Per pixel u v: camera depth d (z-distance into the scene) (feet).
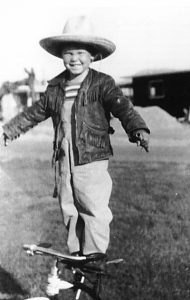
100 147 9.44
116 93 9.29
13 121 10.57
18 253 15.97
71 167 9.51
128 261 14.71
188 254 15.08
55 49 10.21
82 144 9.34
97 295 9.14
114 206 19.95
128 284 13.05
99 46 9.67
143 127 8.57
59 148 9.68
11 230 18.07
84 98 9.43
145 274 13.66
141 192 20.71
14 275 14.30
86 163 9.36
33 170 23.61
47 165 24.26
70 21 9.96
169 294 12.55
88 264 9.33
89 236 9.39
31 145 25.04
